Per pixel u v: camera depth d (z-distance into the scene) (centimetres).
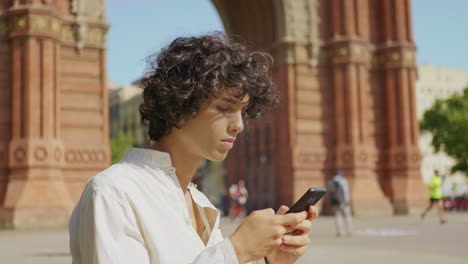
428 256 1427
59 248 1639
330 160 3612
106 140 2933
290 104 3556
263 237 198
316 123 3619
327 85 3666
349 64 3606
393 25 3822
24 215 2547
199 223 253
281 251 236
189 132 225
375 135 3772
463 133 7481
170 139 233
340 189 2131
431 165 12469
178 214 213
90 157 2873
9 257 1402
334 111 3638
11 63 2720
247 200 4000
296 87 3594
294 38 3603
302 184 3522
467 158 7556
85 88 2916
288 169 3553
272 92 243
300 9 3659
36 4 2717
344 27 3662
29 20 2694
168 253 201
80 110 2898
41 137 2688
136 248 195
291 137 3544
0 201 2628
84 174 2852
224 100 221
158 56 228
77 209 210
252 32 3981
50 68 2733
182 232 209
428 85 12644
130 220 198
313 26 3675
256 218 202
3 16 2731
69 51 2898
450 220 3078
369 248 1638
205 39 224
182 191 226
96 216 193
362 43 3659
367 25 3812
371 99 3781
